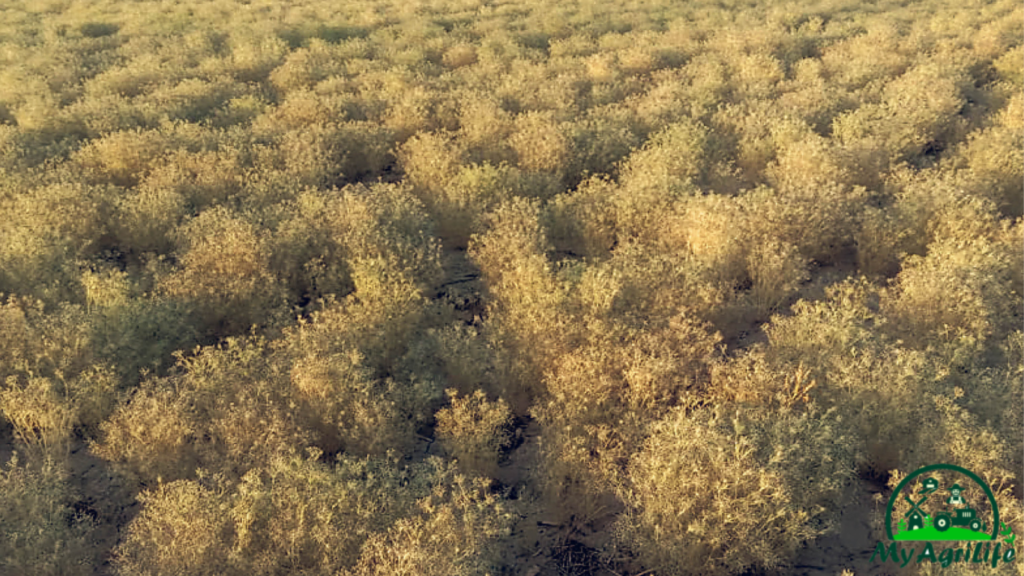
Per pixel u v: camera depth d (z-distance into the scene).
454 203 9.51
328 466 5.09
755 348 6.38
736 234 8.20
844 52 17.47
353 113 13.61
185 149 11.05
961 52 16.48
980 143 10.76
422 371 6.65
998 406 5.60
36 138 12.22
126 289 7.36
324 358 5.98
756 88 14.45
